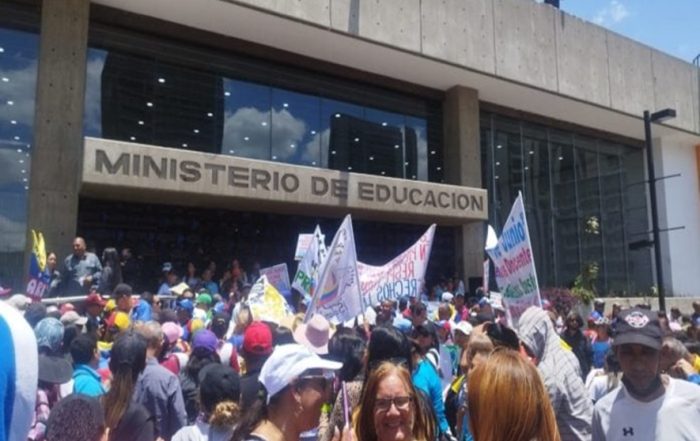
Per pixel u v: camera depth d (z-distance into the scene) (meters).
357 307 6.55
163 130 15.91
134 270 15.69
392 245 20.48
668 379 3.07
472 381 2.11
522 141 24.19
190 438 3.61
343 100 19.53
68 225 13.70
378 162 19.94
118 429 3.47
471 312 10.94
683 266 28.42
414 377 5.05
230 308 11.98
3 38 13.89
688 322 12.86
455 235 21.31
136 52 15.84
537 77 21.38
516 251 5.83
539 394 2.04
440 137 21.66
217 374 3.64
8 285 13.25
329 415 3.70
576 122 25.72
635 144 28.61
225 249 17.34
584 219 25.97
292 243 18.56
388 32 17.80
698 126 27.94
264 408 2.67
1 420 1.20
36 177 13.48
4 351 1.23
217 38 16.95
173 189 14.59
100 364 5.79
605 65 23.91
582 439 3.99
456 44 19.30
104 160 13.77
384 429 2.55
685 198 29.36
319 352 4.76
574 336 9.27
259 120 17.64
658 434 2.90
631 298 25.17
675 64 27.22
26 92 14.00
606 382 5.31
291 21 16.28
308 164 18.38
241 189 15.61
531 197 24.06
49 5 14.11
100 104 15.05
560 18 22.61
